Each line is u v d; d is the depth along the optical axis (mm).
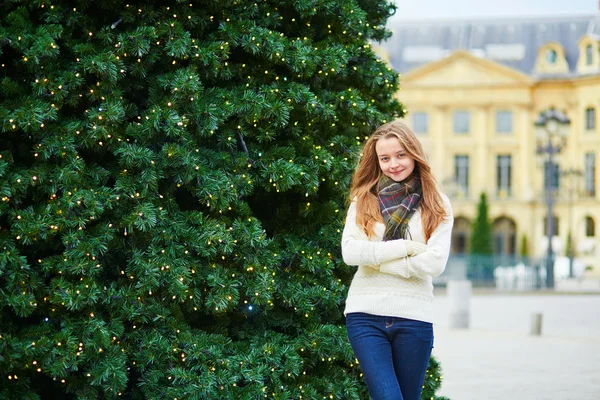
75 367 4238
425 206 3865
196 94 4480
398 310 3766
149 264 4422
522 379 8906
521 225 58875
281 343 4898
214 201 4543
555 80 58812
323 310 5184
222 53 4641
